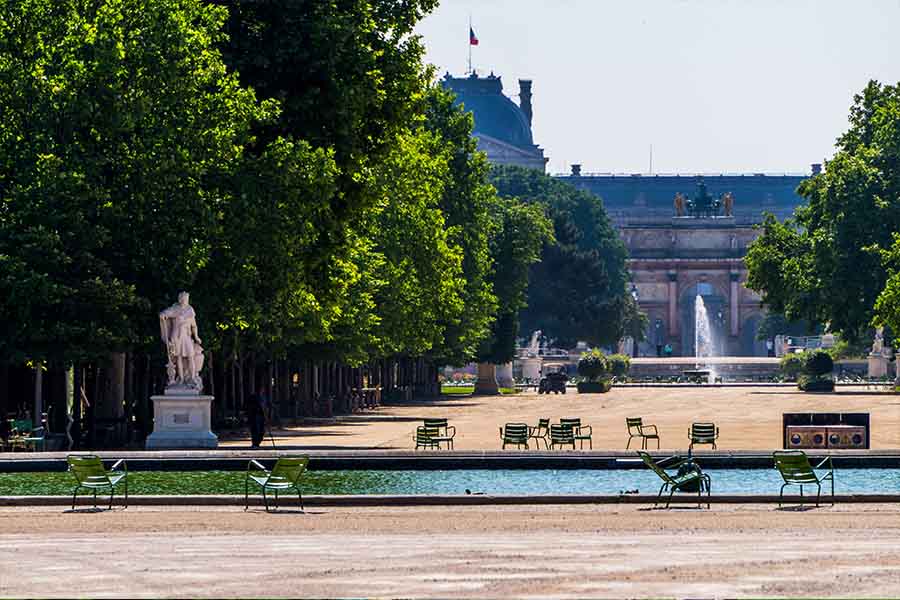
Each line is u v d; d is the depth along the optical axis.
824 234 196.75
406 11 104.81
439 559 40.88
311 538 47.97
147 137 91.50
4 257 87.12
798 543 45.19
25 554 42.81
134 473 72.81
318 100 98.25
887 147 194.12
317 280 104.44
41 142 90.12
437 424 94.00
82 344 90.12
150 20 92.00
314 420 143.00
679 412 151.75
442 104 193.38
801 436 93.62
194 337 91.25
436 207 187.62
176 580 36.72
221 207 92.06
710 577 36.78
